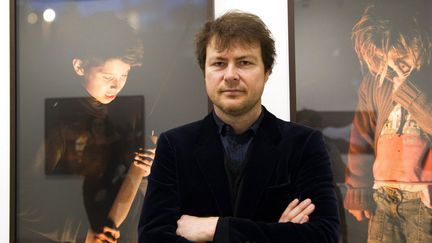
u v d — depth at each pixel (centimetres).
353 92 153
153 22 160
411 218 149
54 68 164
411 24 153
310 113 153
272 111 158
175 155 126
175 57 159
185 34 159
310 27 155
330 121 153
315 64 154
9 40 166
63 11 164
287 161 123
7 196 167
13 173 163
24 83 164
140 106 159
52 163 162
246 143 127
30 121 164
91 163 160
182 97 158
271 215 120
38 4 165
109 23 162
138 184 158
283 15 159
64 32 163
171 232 115
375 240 150
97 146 161
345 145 152
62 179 162
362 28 154
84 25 163
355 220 151
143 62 160
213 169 122
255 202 119
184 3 159
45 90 164
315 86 154
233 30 117
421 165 150
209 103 156
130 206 158
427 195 149
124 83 161
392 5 153
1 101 168
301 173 122
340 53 154
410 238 149
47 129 163
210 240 112
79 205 160
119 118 160
